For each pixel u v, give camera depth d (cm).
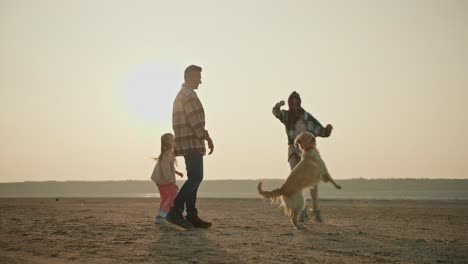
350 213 1249
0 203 1822
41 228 877
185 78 895
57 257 598
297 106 1031
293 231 850
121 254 616
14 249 655
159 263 561
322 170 905
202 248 659
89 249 652
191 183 881
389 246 685
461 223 990
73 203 1819
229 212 1280
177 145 884
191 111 867
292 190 895
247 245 686
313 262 571
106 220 1024
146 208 1434
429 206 1566
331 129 1034
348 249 660
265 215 1180
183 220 881
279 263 564
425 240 739
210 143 888
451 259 596
